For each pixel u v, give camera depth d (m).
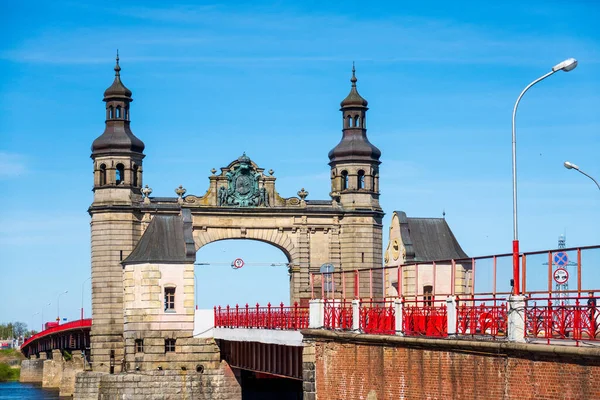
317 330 67.31
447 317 53.06
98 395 112.88
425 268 77.81
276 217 126.88
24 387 185.88
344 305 67.88
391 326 59.62
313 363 68.19
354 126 132.38
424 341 53.28
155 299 112.06
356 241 129.00
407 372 55.75
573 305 44.94
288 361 82.81
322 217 128.25
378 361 59.22
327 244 128.62
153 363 111.38
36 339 194.50
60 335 169.62
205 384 111.31
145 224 124.31
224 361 112.00
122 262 114.88
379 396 58.94
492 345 47.53
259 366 94.25
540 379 45.00
